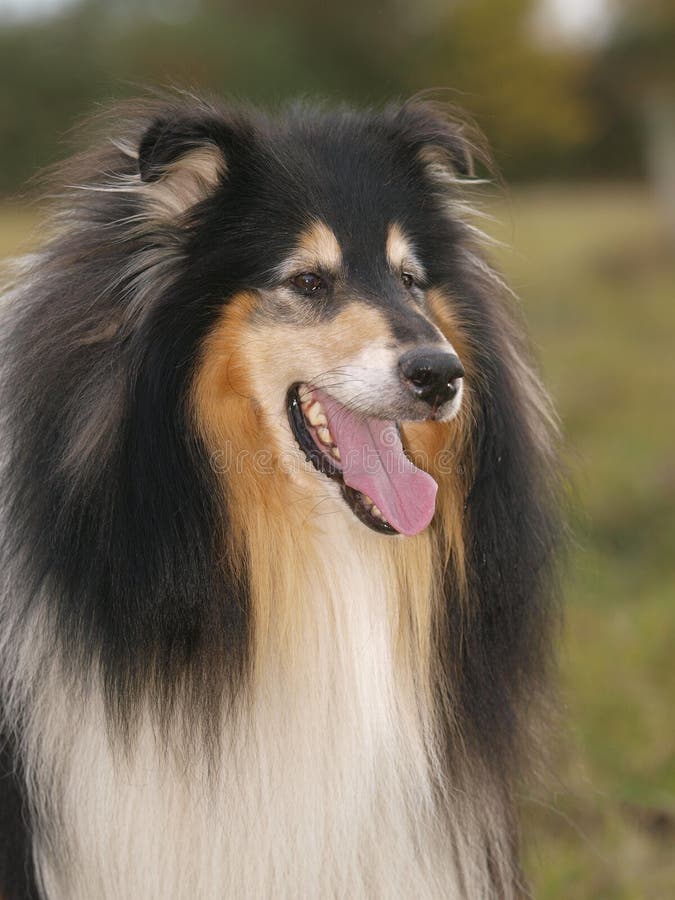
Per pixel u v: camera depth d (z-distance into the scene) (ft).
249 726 16.63
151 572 16.20
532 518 18.39
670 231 94.22
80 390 16.35
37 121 130.31
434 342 17.04
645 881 21.43
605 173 161.79
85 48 151.33
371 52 179.63
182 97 19.67
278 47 173.06
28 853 16.67
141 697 16.33
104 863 16.55
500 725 18.02
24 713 16.69
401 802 16.99
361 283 17.69
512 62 161.38
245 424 17.25
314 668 17.04
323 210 17.71
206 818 16.44
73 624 16.35
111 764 16.40
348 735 16.87
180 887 16.57
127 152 17.65
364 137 18.84
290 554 17.21
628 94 124.57
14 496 16.70
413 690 17.61
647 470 40.70
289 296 17.49
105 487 16.16
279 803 16.61
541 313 74.02
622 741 25.41
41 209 18.94
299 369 17.37
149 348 16.34
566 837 23.07
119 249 17.01
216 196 17.31
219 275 16.94
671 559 34.76
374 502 17.39
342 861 16.66
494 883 17.92
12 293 18.15
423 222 18.76
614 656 28.40
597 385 54.08
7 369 17.07
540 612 18.62
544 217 118.62
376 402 16.99
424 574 17.72
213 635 16.57
